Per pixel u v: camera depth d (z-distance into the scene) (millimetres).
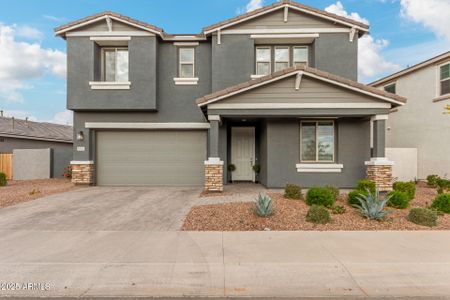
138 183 12672
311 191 7781
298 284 3811
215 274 4059
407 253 4777
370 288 3730
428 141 13844
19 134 19875
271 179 11125
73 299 3523
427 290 3688
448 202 7258
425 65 13828
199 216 6887
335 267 4270
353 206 7664
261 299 3498
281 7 11781
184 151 12680
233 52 12016
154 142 12719
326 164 11102
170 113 12484
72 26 11891
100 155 12734
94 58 12062
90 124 12367
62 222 6664
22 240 5434
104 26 12031
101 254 4738
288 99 9695
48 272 4117
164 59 12555
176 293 3604
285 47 12562
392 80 16156
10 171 15938
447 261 4465
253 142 13062
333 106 9617
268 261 4457
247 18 11812
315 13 11750
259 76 11906
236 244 5188
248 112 9734
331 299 3496
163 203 8609
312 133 11375
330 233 5809
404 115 15266
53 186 12297
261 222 6418
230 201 8461
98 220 6820
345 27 11945
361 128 11109
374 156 10047
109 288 3723
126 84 11969
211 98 9570
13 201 8898
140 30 12039
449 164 12805
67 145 23812
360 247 5039
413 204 8172
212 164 9906
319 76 9422
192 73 12727
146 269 4203
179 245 5141
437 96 13391
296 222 6441
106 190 11195
